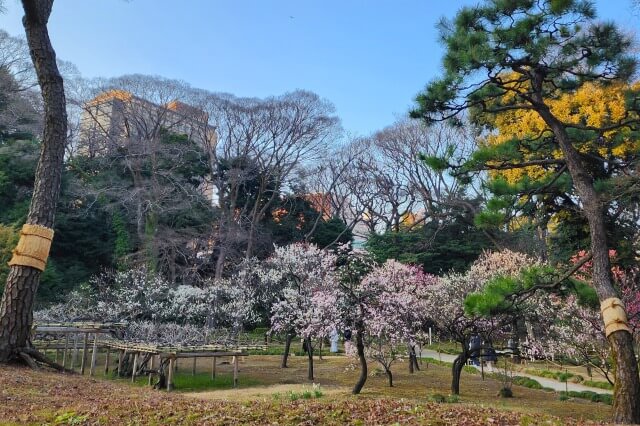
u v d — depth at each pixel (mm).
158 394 7551
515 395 11320
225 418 5379
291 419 5414
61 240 25641
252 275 19766
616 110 14484
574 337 11773
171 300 17766
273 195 31484
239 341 16562
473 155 8820
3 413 5297
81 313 17516
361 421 5445
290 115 31547
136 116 29109
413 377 13914
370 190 38062
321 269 15742
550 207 10508
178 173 29422
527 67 8719
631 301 11227
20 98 27234
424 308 12062
